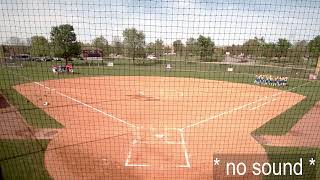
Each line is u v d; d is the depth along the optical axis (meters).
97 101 22.75
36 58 35.03
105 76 33.91
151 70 36.81
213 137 14.99
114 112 19.64
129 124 17.00
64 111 19.47
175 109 20.89
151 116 18.84
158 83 30.98
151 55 36.19
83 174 10.98
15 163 11.54
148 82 31.22
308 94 26.91
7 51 24.67
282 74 34.34
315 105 22.64
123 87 28.88
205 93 26.81
